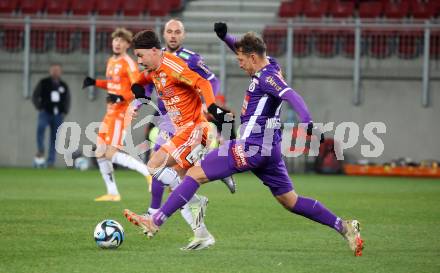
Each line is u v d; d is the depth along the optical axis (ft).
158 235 82.38
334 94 190.70
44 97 185.68
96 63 193.88
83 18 198.49
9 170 181.27
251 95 68.44
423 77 186.91
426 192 141.59
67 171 181.06
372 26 184.96
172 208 68.54
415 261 68.64
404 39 188.03
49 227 87.10
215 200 121.29
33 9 211.82
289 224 92.68
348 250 74.33
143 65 75.77
